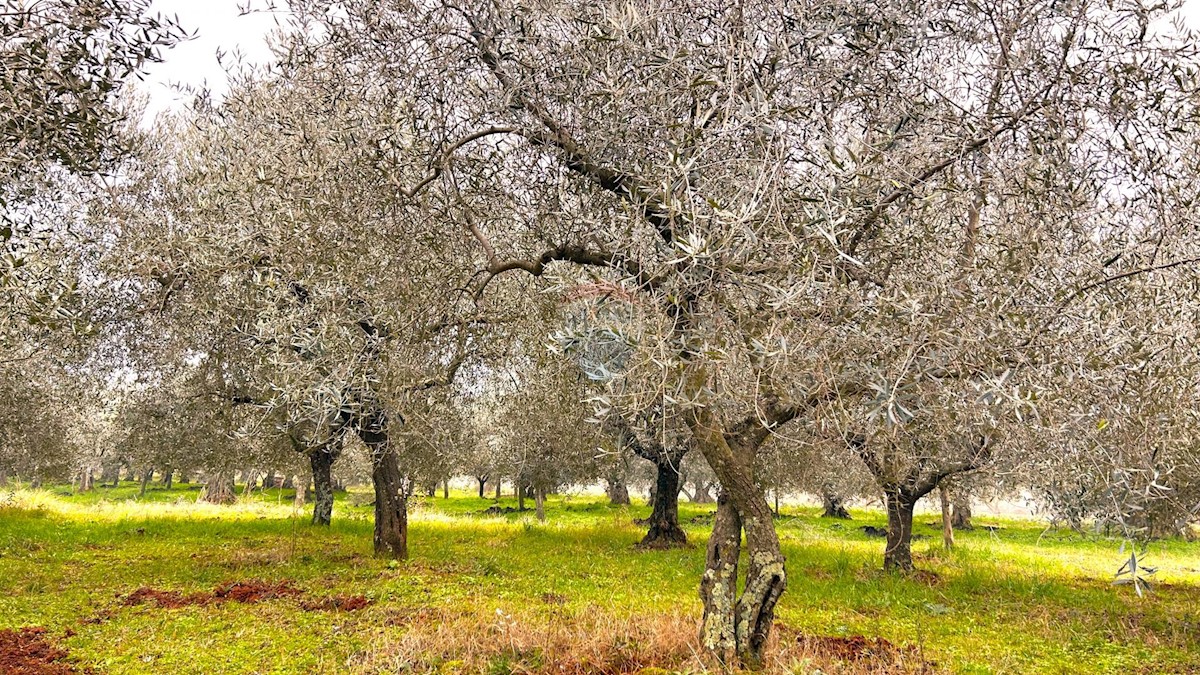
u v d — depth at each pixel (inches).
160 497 1544.0
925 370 164.2
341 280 293.1
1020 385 159.0
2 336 286.8
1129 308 178.5
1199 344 178.2
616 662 253.1
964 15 207.6
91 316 418.3
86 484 1765.5
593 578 488.7
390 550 545.0
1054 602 441.7
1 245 197.0
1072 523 207.3
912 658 292.5
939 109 206.2
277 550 561.9
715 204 148.8
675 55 195.8
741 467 253.0
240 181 331.9
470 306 371.6
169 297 441.7
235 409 672.4
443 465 768.9
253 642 301.3
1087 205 190.4
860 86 209.8
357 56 259.8
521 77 237.3
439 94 254.8
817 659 259.3
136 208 434.0
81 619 336.8
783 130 172.6
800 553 641.0
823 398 184.2
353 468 1149.1
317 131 266.2
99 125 202.2
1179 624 373.7
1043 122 191.3
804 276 157.2
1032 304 174.6
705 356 156.3
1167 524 267.6
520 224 299.1
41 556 518.9
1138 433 168.4
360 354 287.7
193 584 430.0
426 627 315.6
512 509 1331.2
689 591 446.0
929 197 186.7
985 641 335.6
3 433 655.8
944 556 668.7
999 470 243.8
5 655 275.1
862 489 564.1
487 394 596.4
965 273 180.5
